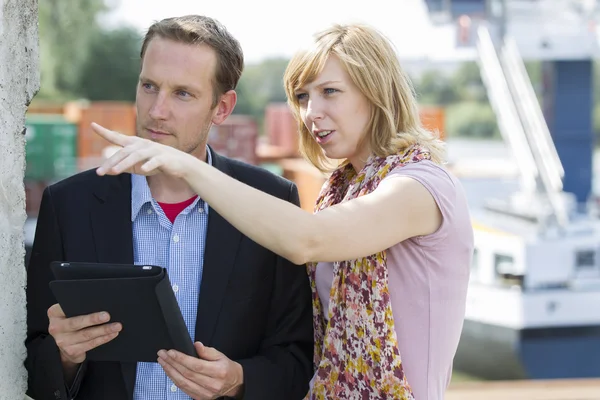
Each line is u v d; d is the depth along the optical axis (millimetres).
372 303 1852
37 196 12438
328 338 1936
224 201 1580
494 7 10898
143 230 1980
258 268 2020
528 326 8508
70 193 2000
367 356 1860
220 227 1991
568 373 8562
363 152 1991
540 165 9812
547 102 12008
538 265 8625
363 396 1878
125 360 1787
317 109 1914
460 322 1946
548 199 9609
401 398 1837
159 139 1902
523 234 8852
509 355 8508
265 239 1616
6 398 1845
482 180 12250
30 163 12875
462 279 1919
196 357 1792
